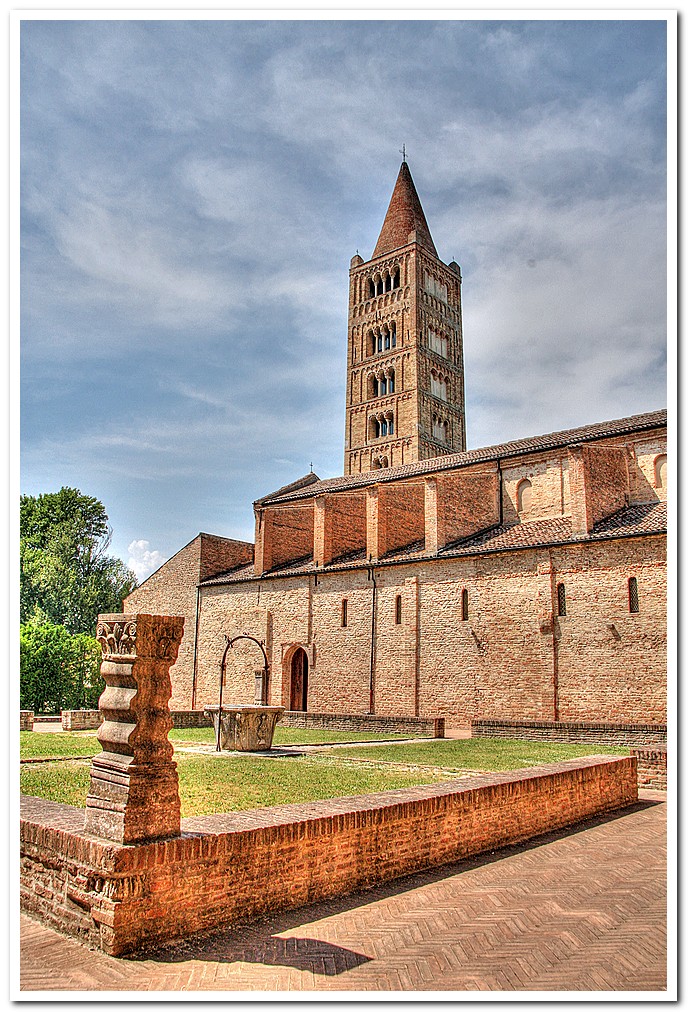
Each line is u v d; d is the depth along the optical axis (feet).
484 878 34.32
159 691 26.12
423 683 114.42
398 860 34.12
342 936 26.23
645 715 90.33
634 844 42.16
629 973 23.65
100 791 25.72
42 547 225.15
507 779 43.42
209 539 163.22
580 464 100.89
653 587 91.71
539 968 23.89
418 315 228.22
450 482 121.70
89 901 24.45
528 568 103.96
